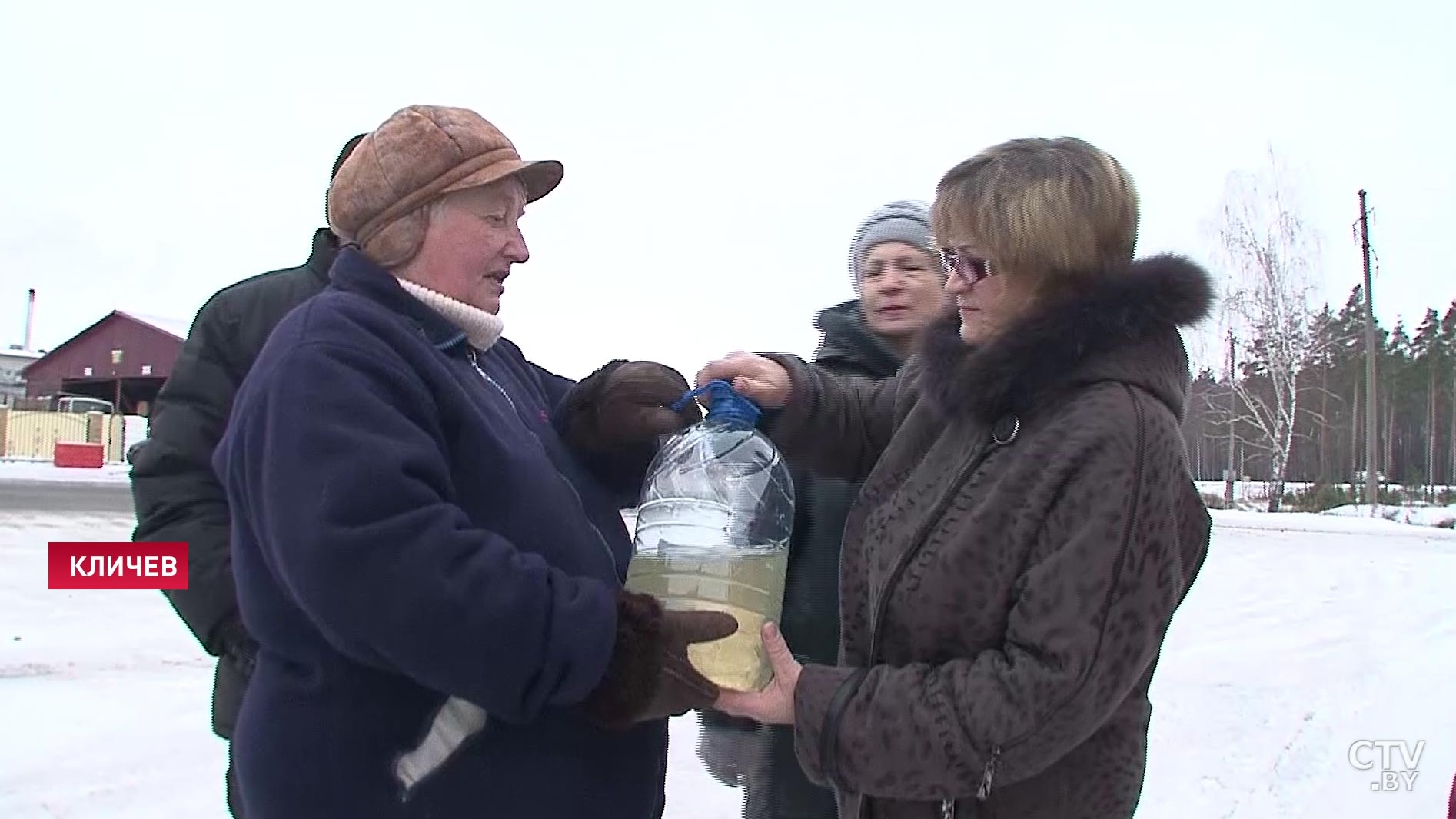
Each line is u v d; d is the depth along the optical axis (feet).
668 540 5.79
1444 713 16.97
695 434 6.05
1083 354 4.74
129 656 17.69
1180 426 4.78
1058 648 4.37
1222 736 15.61
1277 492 95.76
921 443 5.65
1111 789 4.99
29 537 32.37
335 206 5.58
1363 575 37.24
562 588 4.64
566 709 5.15
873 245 8.06
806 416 6.64
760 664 5.41
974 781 4.58
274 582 4.83
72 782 11.89
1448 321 165.68
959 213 5.17
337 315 4.86
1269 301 99.66
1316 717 16.76
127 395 114.93
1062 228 4.88
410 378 4.84
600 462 6.34
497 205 5.56
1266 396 103.76
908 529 5.18
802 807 7.39
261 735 4.87
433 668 4.33
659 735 5.81
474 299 5.61
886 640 5.07
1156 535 4.48
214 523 6.57
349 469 4.33
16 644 18.19
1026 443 4.78
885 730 4.63
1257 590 32.73
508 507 5.10
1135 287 4.72
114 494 51.06
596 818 5.22
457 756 4.85
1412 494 107.04
